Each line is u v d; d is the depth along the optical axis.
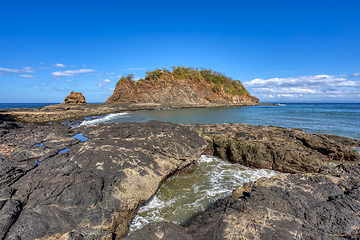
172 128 14.64
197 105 86.00
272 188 7.93
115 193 7.43
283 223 5.90
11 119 27.09
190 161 11.91
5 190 6.47
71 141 13.10
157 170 9.62
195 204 8.65
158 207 8.38
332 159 14.80
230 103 102.69
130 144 11.12
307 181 8.47
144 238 5.40
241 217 6.17
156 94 84.81
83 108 49.06
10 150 10.70
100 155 9.14
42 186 6.79
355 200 7.13
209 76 108.06
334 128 26.73
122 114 47.88
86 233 5.53
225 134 15.70
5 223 5.41
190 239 5.48
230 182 11.04
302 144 14.41
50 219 5.84
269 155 13.10
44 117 30.69
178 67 99.62
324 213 6.57
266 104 130.75
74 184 6.98
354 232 5.96
